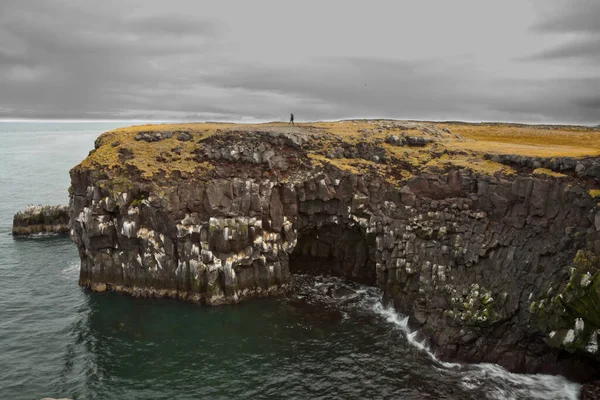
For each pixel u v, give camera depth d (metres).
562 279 40.66
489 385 40.06
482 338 43.97
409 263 52.22
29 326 50.38
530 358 41.81
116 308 54.97
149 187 58.88
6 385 40.16
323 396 39.38
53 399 35.75
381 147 66.75
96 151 67.31
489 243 48.06
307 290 60.16
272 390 40.19
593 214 41.88
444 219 52.53
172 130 73.69
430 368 42.94
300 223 62.78
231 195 58.75
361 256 62.03
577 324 36.91
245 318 52.69
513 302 43.56
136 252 58.56
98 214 58.62
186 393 39.72
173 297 57.59
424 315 48.34
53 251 75.94
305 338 48.50
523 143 77.19
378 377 41.81
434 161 61.19
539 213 46.69
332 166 62.09
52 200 113.31
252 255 57.56
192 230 56.94
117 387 40.34
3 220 94.56
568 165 48.69
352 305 55.75
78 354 45.22
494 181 51.22
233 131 70.75
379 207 58.50
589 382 39.34
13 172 160.62
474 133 95.69
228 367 43.44
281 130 72.94
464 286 47.00
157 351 46.00
